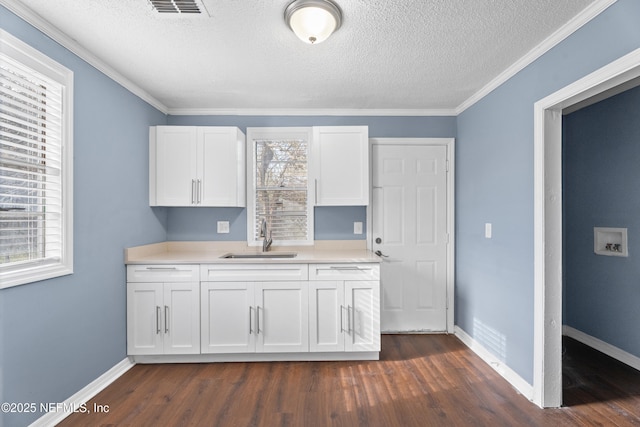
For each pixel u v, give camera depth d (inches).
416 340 127.1
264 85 108.9
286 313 106.6
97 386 89.8
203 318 105.4
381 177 134.1
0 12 63.6
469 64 94.3
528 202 88.7
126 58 89.8
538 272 83.7
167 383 94.1
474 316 118.6
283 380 95.6
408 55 89.0
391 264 134.5
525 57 88.7
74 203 81.4
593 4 67.2
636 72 62.7
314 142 120.7
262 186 132.6
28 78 70.7
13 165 68.2
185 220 131.7
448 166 134.6
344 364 106.0
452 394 88.4
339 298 106.7
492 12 70.2
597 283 120.7
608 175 117.4
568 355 115.2
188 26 75.2
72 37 78.9
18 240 69.7
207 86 109.3
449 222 134.3
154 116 122.1
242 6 68.0
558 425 75.6
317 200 120.6
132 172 107.1
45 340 73.3
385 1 66.4
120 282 101.0
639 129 107.6
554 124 83.1
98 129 90.4
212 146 118.0
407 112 133.9
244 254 124.2
